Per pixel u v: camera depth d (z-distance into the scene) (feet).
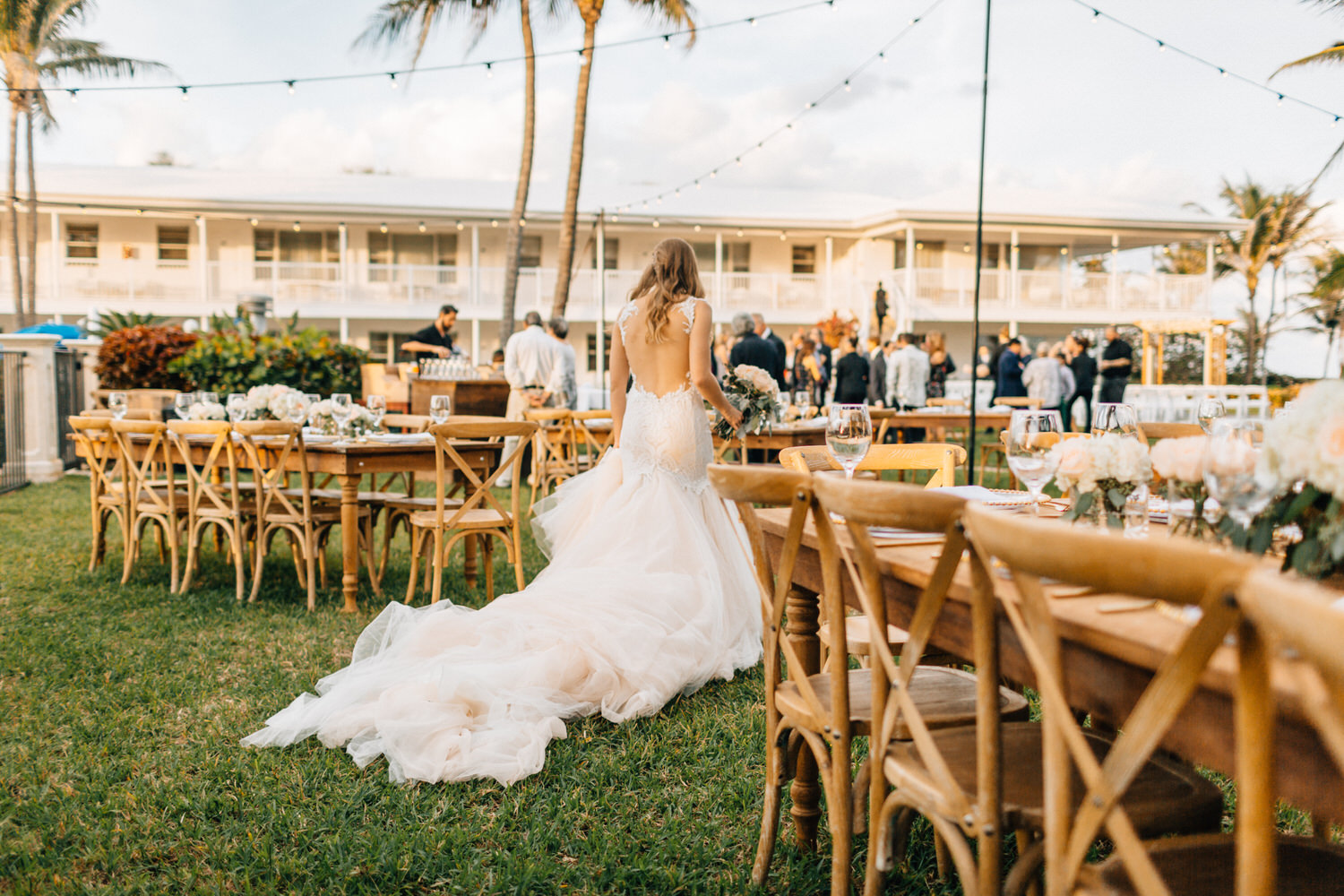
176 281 69.00
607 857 7.56
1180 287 75.41
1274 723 3.06
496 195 74.59
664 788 8.94
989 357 67.10
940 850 7.23
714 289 71.10
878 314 52.21
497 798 8.72
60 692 11.63
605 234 73.46
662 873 7.33
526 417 25.58
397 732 9.38
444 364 31.65
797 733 7.19
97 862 7.58
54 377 35.09
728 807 8.52
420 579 18.20
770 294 73.41
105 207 64.39
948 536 4.59
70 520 25.21
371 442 16.40
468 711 9.99
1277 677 3.36
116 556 20.48
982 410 29.94
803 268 77.77
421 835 7.91
